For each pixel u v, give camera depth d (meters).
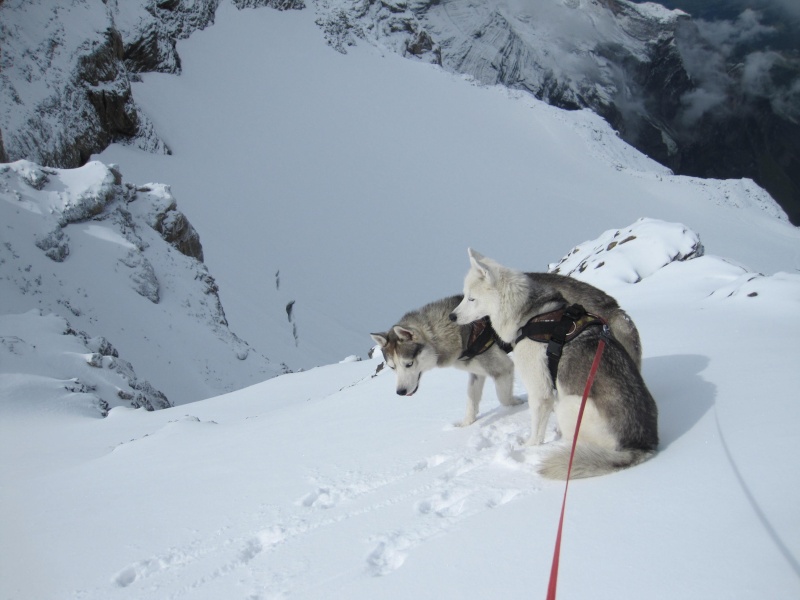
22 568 4.31
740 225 78.50
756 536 2.71
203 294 25.25
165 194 27.95
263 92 73.88
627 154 97.75
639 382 4.04
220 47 78.62
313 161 65.69
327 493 4.59
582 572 2.75
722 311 7.40
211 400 12.88
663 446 3.94
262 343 32.09
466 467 4.47
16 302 18.44
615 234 11.69
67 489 6.16
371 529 3.78
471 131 84.50
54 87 43.28
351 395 8.19
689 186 88.81
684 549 2.74
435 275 53.25
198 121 63.84
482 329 5.36
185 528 4.51
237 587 3.50
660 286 9.52
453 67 193.75
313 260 50.12
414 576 3.07
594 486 3.56
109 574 4.01
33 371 12.81
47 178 23.23
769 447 3.47
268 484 5.06
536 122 94.25
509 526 3.32
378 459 5.08
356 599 3.02
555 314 4.42
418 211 62.78
